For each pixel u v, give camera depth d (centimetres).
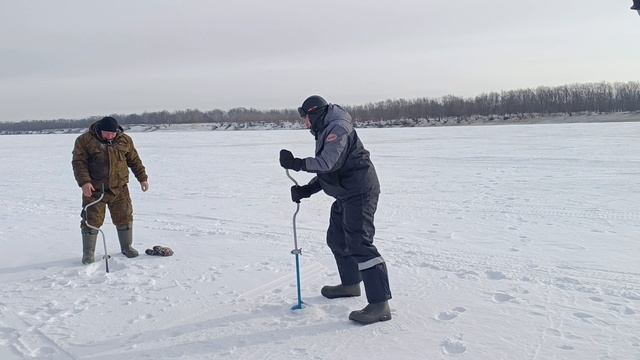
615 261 536
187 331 379
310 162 355
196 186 1317
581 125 5112
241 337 365
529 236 665
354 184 373
